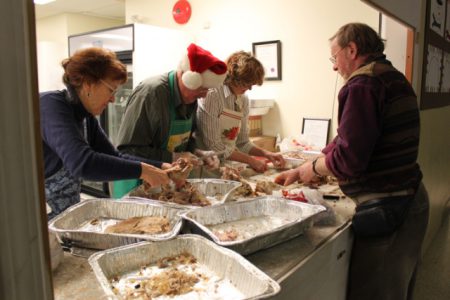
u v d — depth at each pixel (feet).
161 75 5.38
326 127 9.42
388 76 4.31
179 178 4.67
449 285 7.89
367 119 4.17
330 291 4.20
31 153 1.26
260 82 6.24
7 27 1.13
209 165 5.77
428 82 8.44
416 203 4.73
